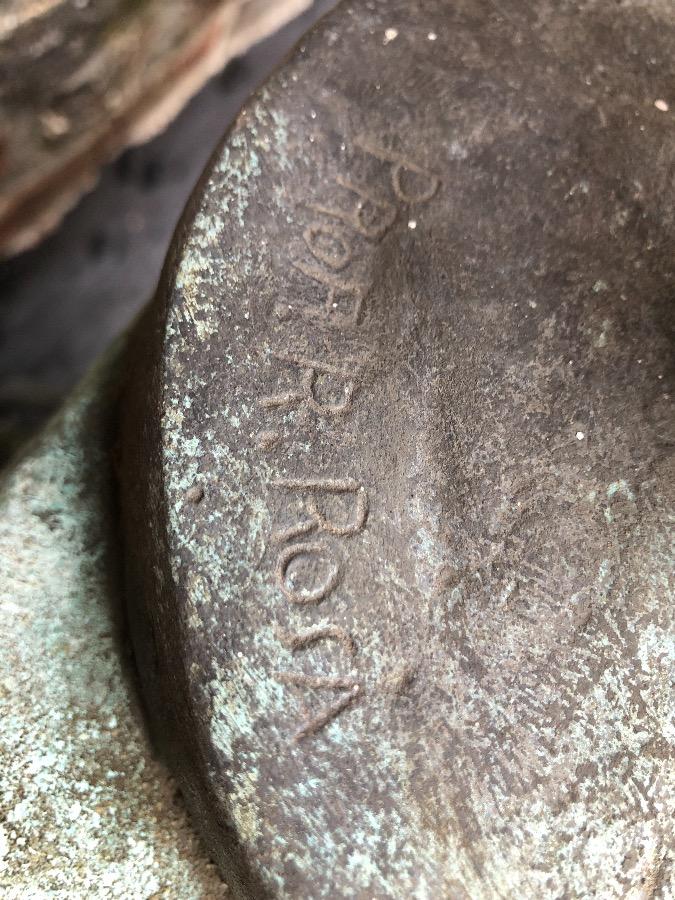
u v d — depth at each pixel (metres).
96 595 0.20
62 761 0.18
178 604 0.16
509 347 0.18
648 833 0.16
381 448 0.17
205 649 0.15
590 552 0.17
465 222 0.18
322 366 0.17
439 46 0.19
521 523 0.17
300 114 0.18
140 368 0.18
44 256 0.43
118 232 0.44
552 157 0.19
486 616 0.17
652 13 0.20
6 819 0.18
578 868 0.16
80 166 0.41
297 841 0.15
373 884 0.15
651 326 0.19
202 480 0.16
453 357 0.18
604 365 0.18
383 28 0.19
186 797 0.18
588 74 0.19
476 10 0.19
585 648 0.17
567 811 0.16
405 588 0.16
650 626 0.17
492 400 0.18
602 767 0.16
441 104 0.19
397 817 0.15
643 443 0.18
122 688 0.19
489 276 0.18
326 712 0.16
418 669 0.16
